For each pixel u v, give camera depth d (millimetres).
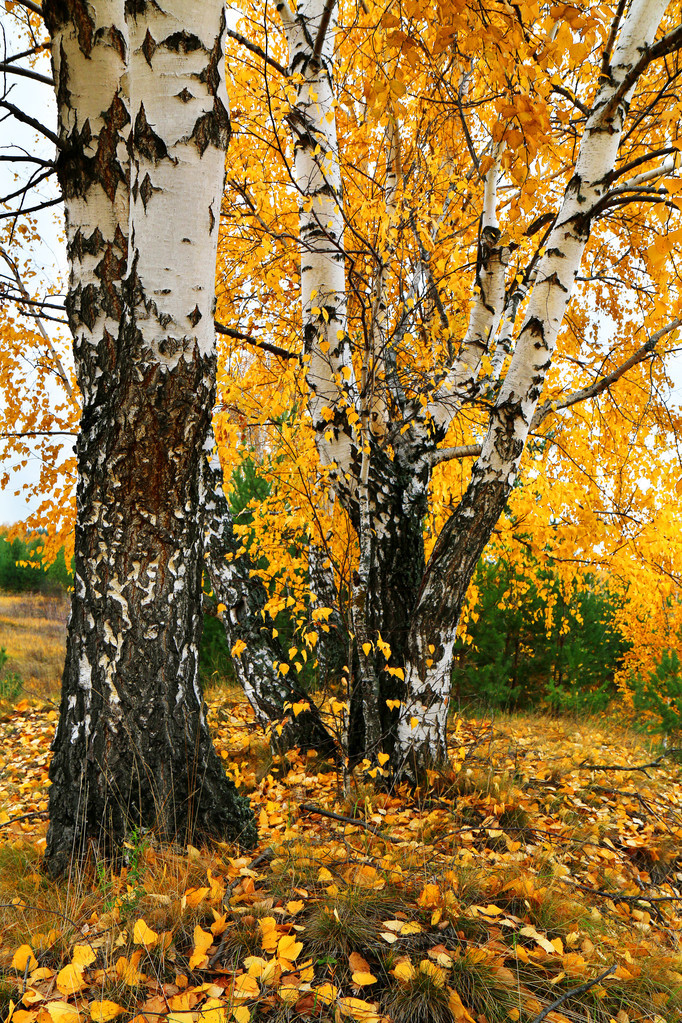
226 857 2412
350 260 3383
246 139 4816
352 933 1999
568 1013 1831
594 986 1962
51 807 2455
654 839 3613
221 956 1887
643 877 3211
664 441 5168
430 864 2553
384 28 2445
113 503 2395
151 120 2205
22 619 11180
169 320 2268
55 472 5125
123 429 2338
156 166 2225
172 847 2354
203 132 2240
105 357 2582
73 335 2654
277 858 2502
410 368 4492
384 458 4141
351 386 3680
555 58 2340
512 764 4305
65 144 2609
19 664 7977
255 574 4863
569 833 3369
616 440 5762
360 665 3402
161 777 2453
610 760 5176
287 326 5699
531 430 4461
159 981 1750
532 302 3373
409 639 3750
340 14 4164
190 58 2189
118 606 2406
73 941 1923
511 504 5664
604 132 3143
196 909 2045
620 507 5816
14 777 4434
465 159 5719
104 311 2602
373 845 2742
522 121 2156
